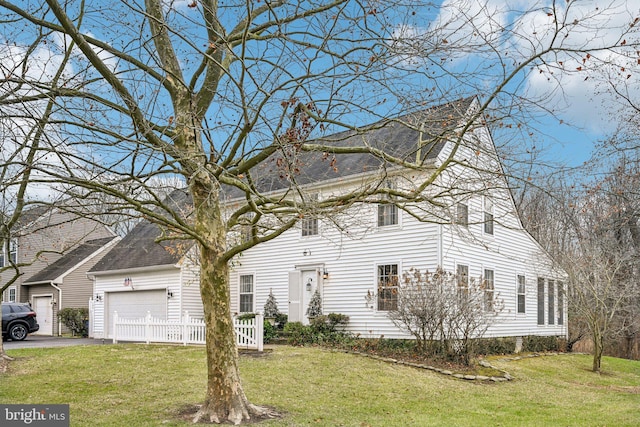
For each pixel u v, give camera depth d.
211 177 8.17
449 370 15.25
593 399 13.41
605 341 24.12
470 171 11.88
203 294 9.56
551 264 21.47
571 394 14.02
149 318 19.92
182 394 11.30
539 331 23.03
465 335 16.23
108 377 12.85
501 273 20.69
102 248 33.91
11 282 13.95
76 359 15.05
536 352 21.89
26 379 12.63
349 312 19.25
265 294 21.86
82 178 7.85
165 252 24.12
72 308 31.23
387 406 11.12
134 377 12.85
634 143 12.85
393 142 15.59
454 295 16.16
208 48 8.57
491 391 13.46
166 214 14.50
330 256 19.98
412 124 9.09
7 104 7.16
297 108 8.55
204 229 9.44
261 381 12.49
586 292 21.08
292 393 11.66
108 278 26.62
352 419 9.90
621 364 21.92
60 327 31.88
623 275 19.98
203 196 9.39
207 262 9.48
